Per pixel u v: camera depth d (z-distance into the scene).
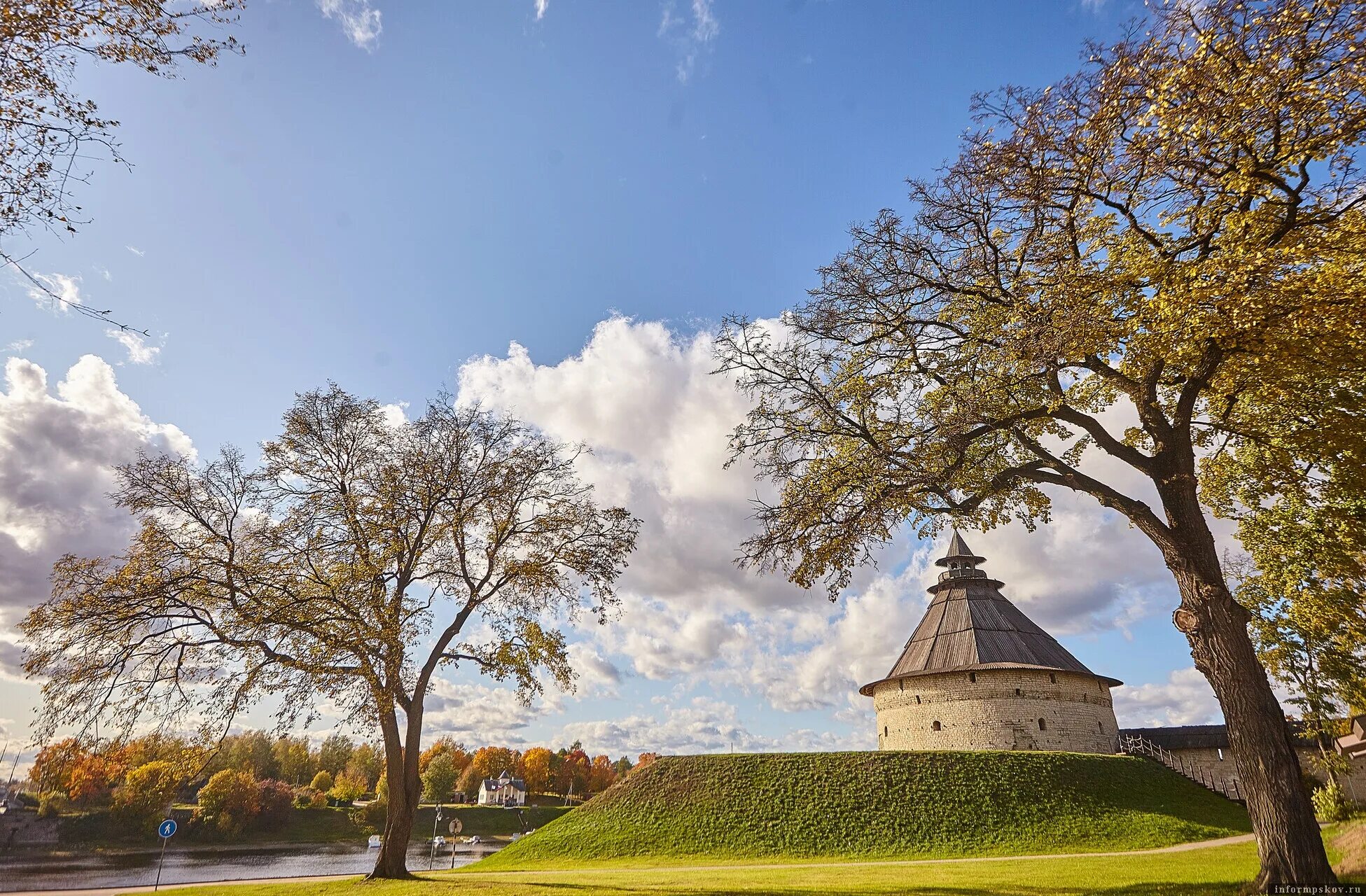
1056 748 44.16
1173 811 36.00
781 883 19.00
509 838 85.38
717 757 42.38
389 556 22.14
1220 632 11.37
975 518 15.14
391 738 21.48
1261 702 10.86
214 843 63.75
